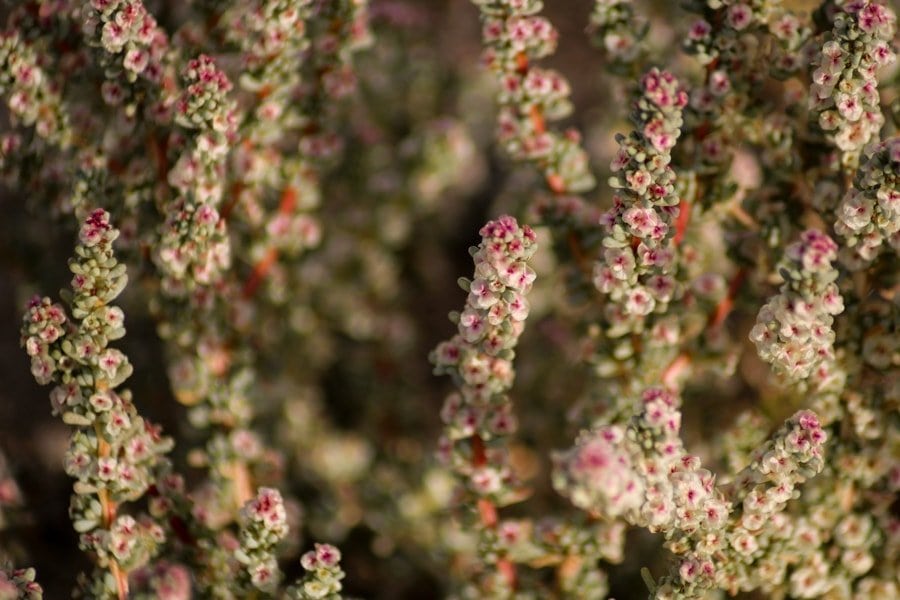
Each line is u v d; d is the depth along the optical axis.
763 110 0.61
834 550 0.60
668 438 0.57
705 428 0.66
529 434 0.68
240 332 0.64
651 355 0.61
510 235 0.57
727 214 0.62
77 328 0.58
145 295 0.65
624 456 0.56
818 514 0.60
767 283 0.61
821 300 0.57
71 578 0.65
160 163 0.63
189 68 0.60
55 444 0.68
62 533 0.66
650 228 0.57
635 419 0.57
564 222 0.62
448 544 0.64
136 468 0.59
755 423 0.62
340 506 0.67
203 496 0.63
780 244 0.61
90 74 0.63
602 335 0.61
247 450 0.63
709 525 0.57
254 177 0.63
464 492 0.60
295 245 0.66
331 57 0.64
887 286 0.60
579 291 0.62
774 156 0.61
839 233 0.59
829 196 0.60
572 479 0.56
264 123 0.62
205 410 0.63
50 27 0.62
